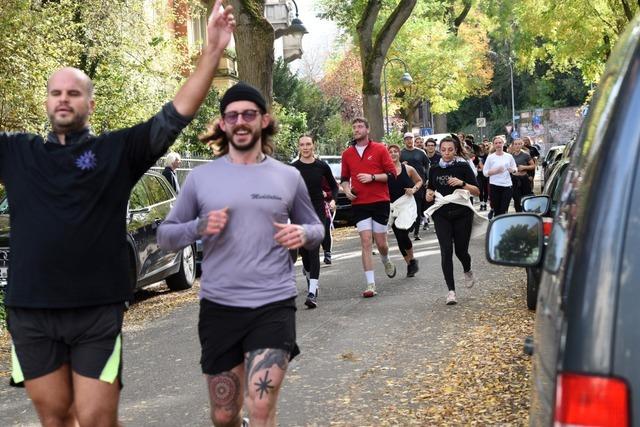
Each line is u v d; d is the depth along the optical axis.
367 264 12.76
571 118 81.44
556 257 2.96
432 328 10.06
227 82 37.56
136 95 21.48
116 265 4.56
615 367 2.31
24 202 4.50
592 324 2.35
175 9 26.03
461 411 6.82
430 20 54.12
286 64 45.53
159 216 14.35
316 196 12.77
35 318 4.49
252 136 5.01
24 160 4.52
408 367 8.30
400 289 13.20
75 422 4.80
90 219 4.48
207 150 31.23
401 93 59.25
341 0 38.72
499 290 12.42
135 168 4.61
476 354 8.57
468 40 61.09
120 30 20.95
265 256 4.93
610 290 2.37
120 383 4.63
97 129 20.66
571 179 3.30
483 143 31.41
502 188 19.38
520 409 6.74
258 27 20.47
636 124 2.48
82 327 4.50
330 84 65.88
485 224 12.09
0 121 16.36
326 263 17.14
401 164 14.57
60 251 4.43
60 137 4.62
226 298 4.91
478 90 73.19
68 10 17.66
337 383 7.90
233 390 4.98
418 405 7.07
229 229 4.92
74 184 4.47
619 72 2.81
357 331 10.18
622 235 2.40
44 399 4.59
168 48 22.52
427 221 23.61
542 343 2.94
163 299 14.52
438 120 67.69
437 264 15.80
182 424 6.98
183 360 9.38
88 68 20.81
